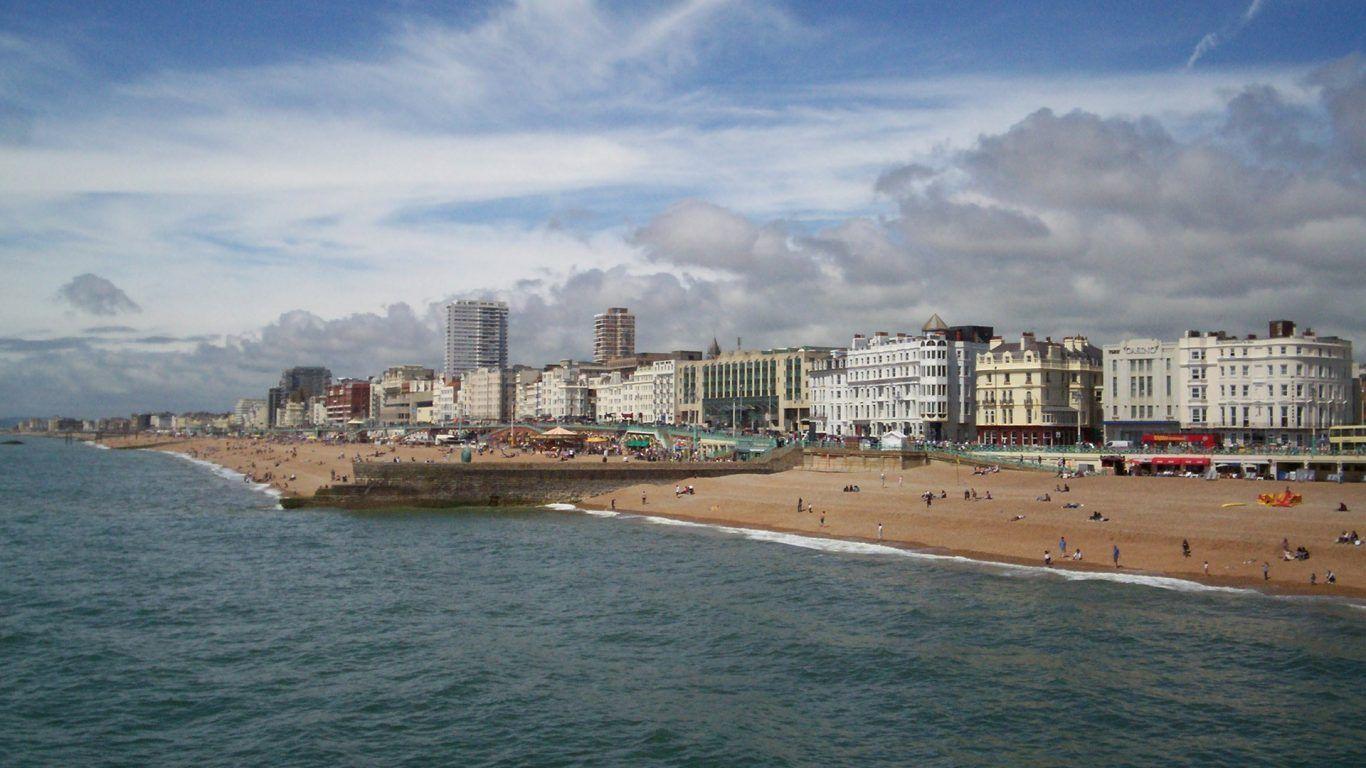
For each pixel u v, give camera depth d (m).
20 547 103.69
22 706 51.34
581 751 45.12
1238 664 55.41
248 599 76.06
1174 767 42.41
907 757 43.88
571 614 70.31
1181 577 77.06
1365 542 79.06
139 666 58.19
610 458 190.12
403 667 57.66
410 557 95.56
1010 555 88.62
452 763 43.97
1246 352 154.25
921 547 95.62
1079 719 47.94
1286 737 45.34
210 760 44.53
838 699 51.44
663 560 92.25
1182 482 117.12
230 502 155.38
